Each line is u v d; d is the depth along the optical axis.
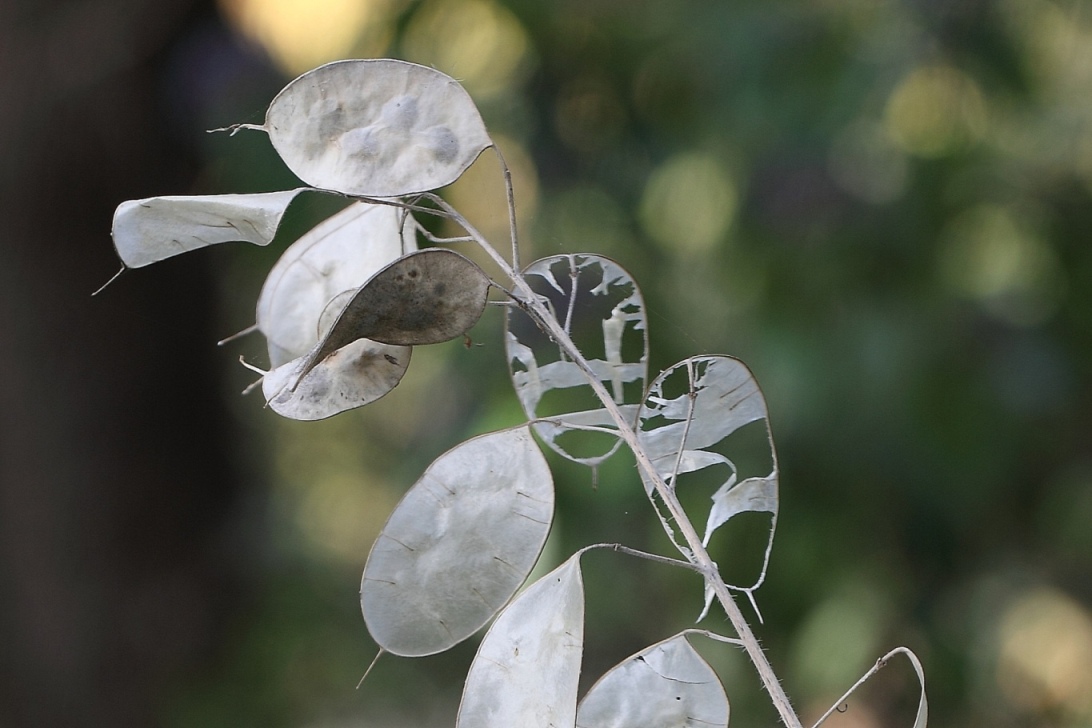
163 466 1.84
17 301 1.65
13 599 1.74
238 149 1.57
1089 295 1.45
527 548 0.71
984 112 1.48
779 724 1.47
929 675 1.51
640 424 0.73
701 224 1.62
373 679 2.05
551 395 1.27
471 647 2.06
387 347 0.71
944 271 1.41
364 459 2.48
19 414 1.69
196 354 1.90
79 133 1.60
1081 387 1.44
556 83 1.61
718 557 1.34
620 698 0.72
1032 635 1.73
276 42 1.77
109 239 1.70
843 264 1.38
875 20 1.43
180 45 1.66
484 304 0.70
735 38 1.43
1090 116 1.51
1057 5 1.46
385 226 0.74
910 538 1.38
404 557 0.71
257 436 2.24
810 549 1.35
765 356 1.36
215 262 1.93
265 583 2.08
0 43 1.56
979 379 1.36
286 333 0.74
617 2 1.58
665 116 1.60
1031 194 1.47
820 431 1.33
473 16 1.57
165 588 1.85
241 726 1.88
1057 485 1.50
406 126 0.72
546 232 1.61
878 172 1.44
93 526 1.76
